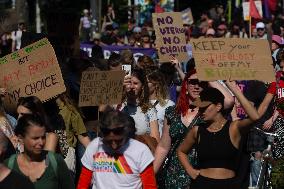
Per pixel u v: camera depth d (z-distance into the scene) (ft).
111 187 41.83
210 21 134.72
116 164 41.73
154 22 73.77
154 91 57.98
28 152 39.45
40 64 50.57
